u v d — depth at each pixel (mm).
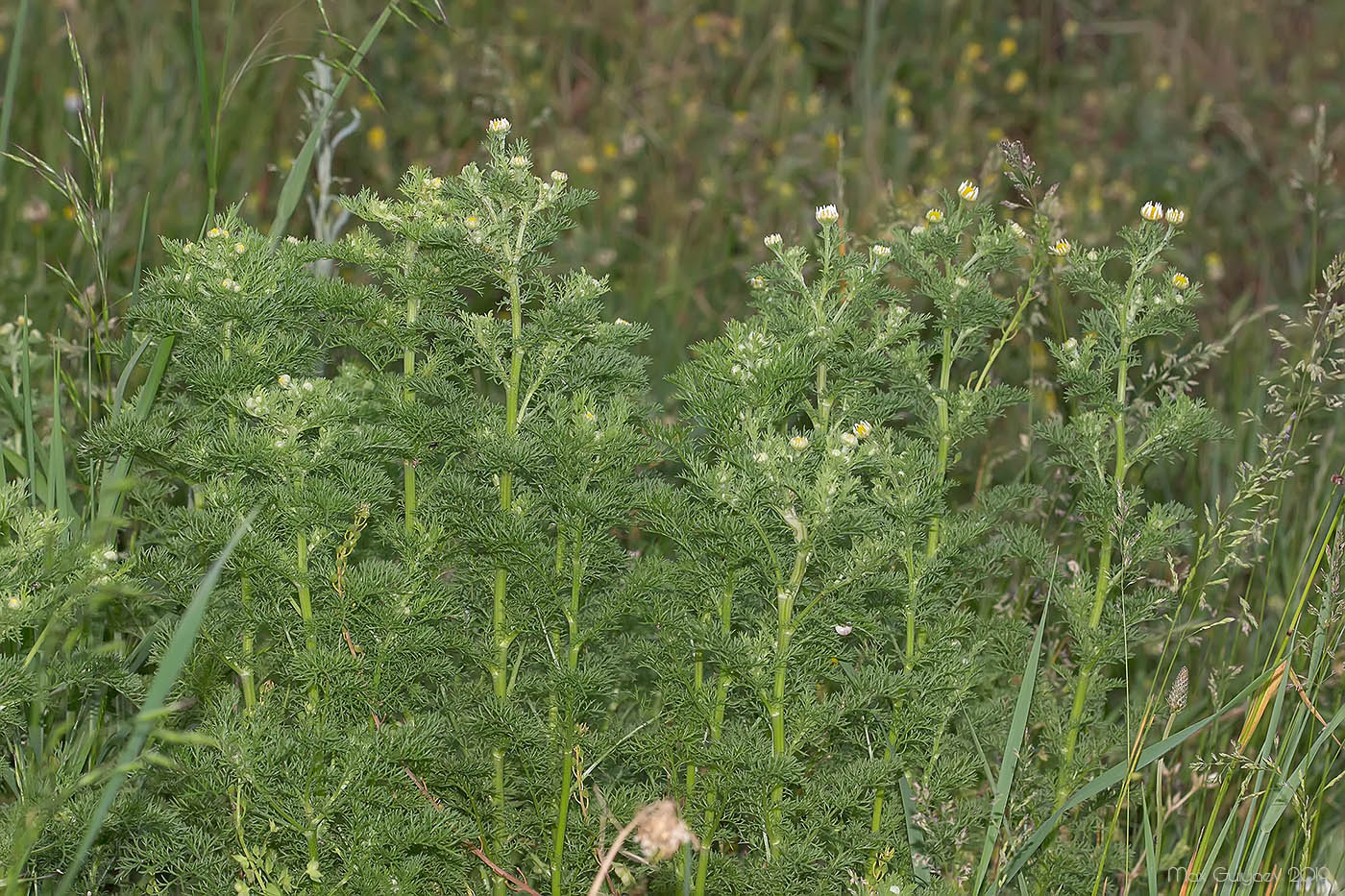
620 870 3713
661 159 8664
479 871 3854
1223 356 6664
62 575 3365
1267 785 3906
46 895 3789
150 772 3727
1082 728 4008
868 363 3646
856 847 3654
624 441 3469
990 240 3766
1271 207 8406
